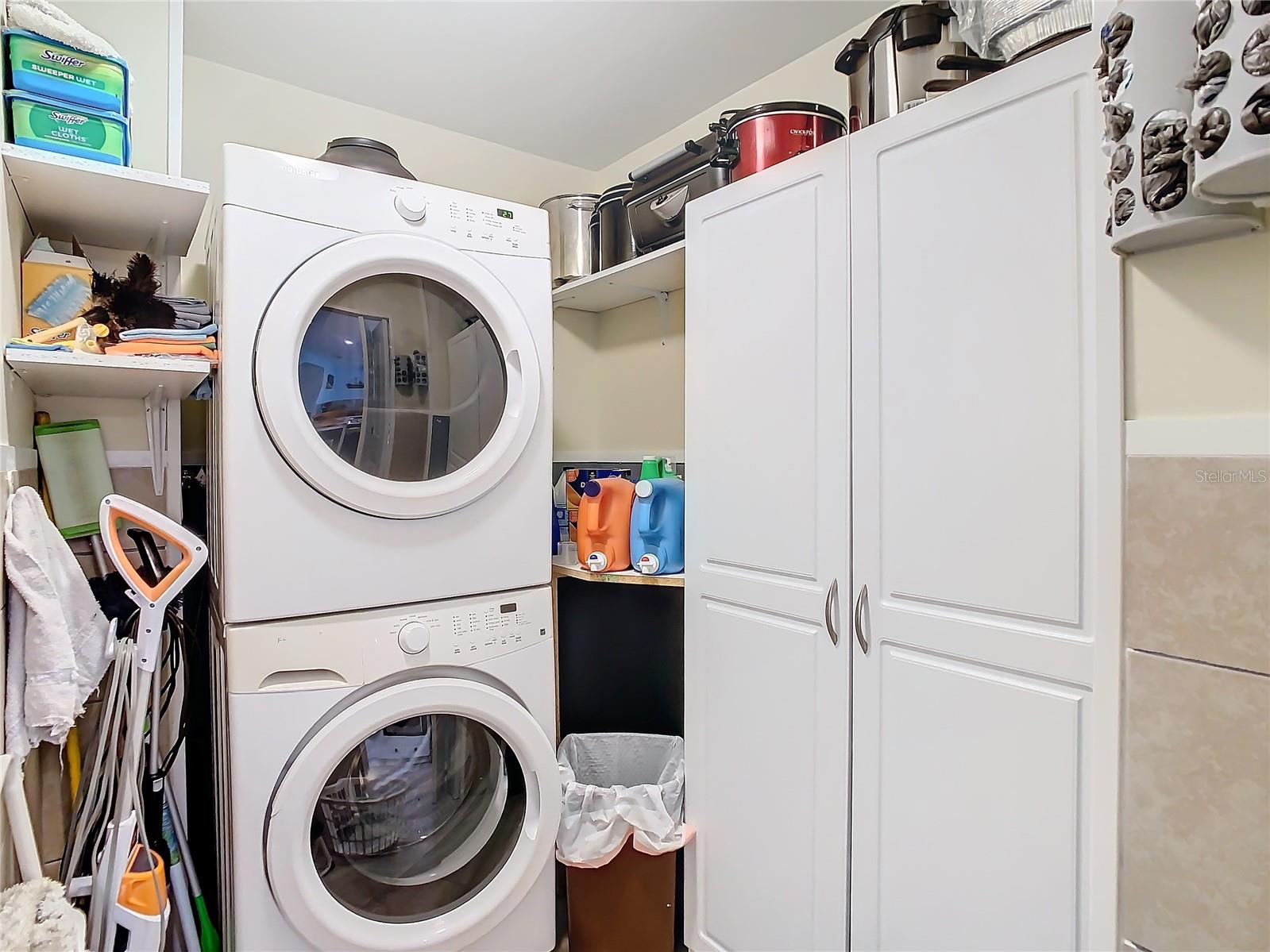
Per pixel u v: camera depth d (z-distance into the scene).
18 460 1.24
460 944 1.40
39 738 1.09
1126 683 0.81
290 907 1.23
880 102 1.23
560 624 2.09
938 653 1.12
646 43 1.78
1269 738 0.70
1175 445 0.78
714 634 1.53
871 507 1.22
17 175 1.16
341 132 2.05
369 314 1.36
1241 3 0.54
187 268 1.80
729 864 1.50
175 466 1.65
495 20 1.68
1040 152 0.98
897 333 1.17
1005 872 1.04
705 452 1.55
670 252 1.68
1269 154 0.53
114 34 1.45
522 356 1.50
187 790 1.65
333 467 1.28
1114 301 0.84
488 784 1.55
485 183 2.33
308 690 1.27
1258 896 0.71
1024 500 1.01
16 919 0.83
